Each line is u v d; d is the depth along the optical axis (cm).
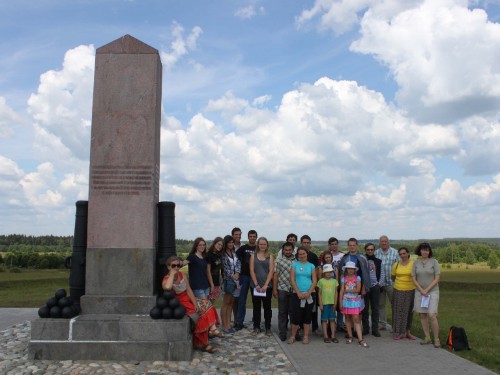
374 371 669
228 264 951
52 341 708
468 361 732
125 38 853
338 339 907
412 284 906
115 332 717
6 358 712
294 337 870
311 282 877
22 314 1176
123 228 811
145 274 802
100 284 799
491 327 1100
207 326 773
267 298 941
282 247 952
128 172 822
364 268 905
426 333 873
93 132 830
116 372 646
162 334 719
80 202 830
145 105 835
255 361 722
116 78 841
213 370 666
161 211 857
